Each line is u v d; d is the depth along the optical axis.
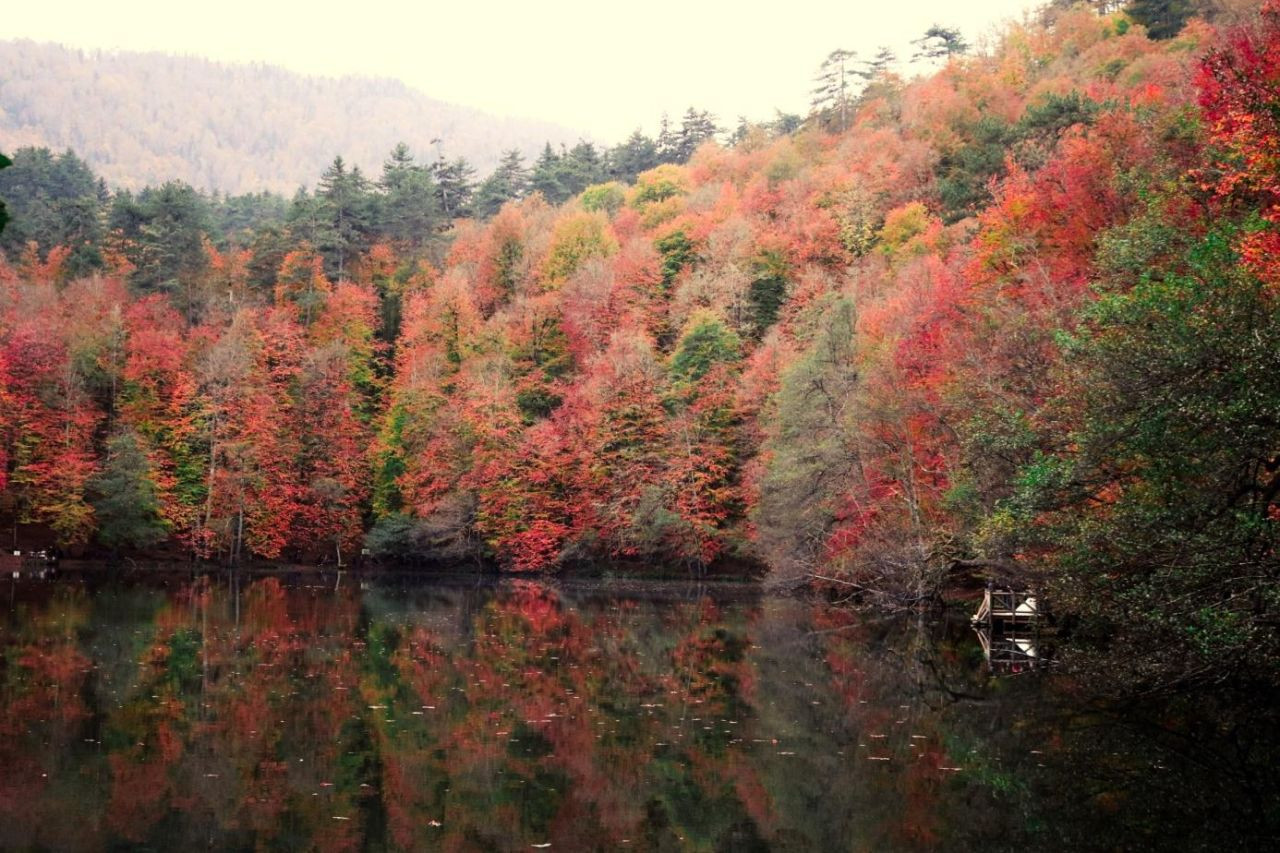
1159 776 15.22
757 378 56.12
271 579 56.34
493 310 84.69
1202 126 26.16
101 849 11.74
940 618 36.34
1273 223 18.28
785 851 12.17
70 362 61.28
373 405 74.75
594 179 125.56
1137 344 16.59
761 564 55.84
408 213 99.25
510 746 16.83
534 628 34.19
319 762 15.61
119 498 57.47
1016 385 25.84
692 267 76.75
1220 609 16.09
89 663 23.94
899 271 53.31
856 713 19.70
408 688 21.72
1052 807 13.73
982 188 57.88
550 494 61.25
